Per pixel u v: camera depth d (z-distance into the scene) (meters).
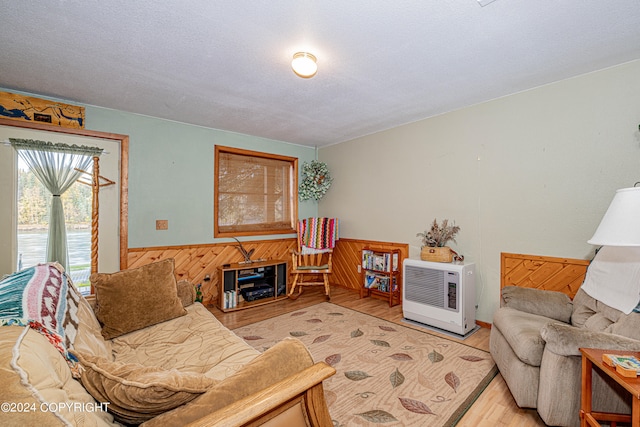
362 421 1.62
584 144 2.41
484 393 1.88
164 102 2.95
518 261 2.77
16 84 2.53
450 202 3.28
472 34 1.85
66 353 0.93
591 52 2.07
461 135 3.18
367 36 1.86
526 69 2.32
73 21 1.70
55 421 0.61
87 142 2.98
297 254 4.12
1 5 1.55
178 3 1.56
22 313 1.01
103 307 1.84
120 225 3.15
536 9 1.62
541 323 1.90
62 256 2.84
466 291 2.80
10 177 2.63
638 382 1.13
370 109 3.20
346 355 2.39
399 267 3.78
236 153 4.12
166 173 3.47
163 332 1.87
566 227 2.50
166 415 0.84
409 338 2.72
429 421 1.63
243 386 0.93
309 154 4.96
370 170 4.19
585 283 2.05
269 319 3.24
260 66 2.25
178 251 3.55
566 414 1.49
